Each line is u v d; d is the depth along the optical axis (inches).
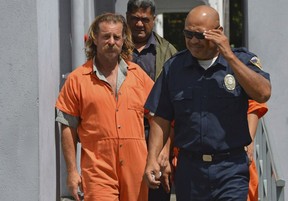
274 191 566.9
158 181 438.0
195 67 426.9
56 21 528.7
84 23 683.4
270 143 597.0
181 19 1494.8
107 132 463.8
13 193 456.4
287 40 652.7
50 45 494.6
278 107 653.3
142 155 469.4
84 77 468.1
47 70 480.1
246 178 428.5
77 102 467.8
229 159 423.8
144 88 478.3
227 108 421.7
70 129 470.9
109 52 465.4
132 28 538.3
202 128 422.3
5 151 456.1
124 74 474.6
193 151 426.0
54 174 502.3
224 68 423.8
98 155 465.4
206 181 424.5
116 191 465.4
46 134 474.6
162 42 544.7
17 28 452.4
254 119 489.1
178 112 429.1
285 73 653.9
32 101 453.4
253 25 654.5
